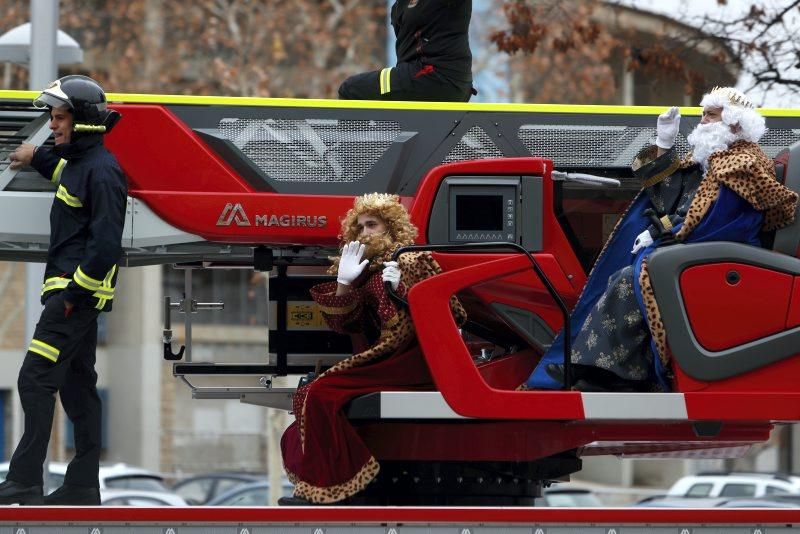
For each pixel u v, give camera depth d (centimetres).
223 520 2033
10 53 5056
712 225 2297
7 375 11831
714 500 6756
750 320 2248
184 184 2445
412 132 2503
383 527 2053
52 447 11081
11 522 2009
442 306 2202
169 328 2817
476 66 9788
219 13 10162
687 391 2239
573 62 9244
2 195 2445
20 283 12000
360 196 2469
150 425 12488
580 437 2359
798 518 2091
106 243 2317
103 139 2423
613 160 2550
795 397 2234
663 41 4788
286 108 2481
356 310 2350
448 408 2183
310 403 2261
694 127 2575
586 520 2073
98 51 10681
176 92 10519
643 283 2278
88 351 2597
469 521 2059
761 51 4456
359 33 10706
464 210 2386
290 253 2641
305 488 2262
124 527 2025
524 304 2398
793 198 2280
